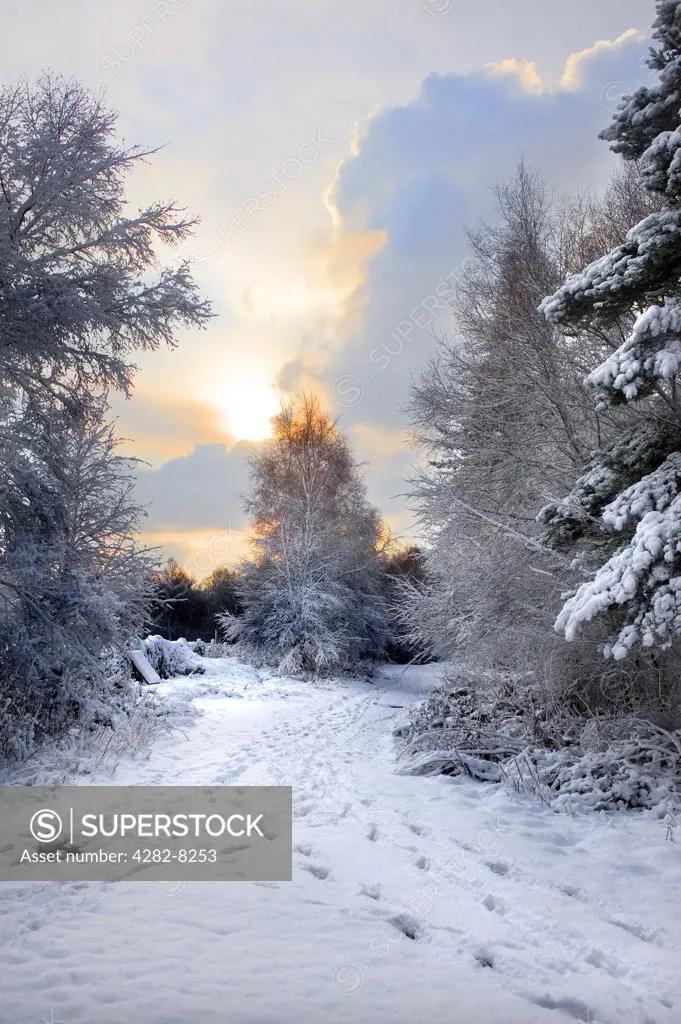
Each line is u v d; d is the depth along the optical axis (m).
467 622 11.95
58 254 10.73
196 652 27.27
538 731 10.06
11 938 4.20
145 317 10.95
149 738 11.24
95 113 10.65
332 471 28.72
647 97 7.54
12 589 9.84
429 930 4.52
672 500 7.14
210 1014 3.34
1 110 10.27
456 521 12.38
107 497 10.98
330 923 4.53
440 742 10.15
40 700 10.13
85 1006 3.39
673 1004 3.62
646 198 11.65
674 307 7.02
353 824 7.01
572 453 10.91
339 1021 3.32
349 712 16.50
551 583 10.36
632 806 7.57
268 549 26.45
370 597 26.83
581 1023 3.42
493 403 11.95
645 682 9.55
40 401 10.90
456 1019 3.38
